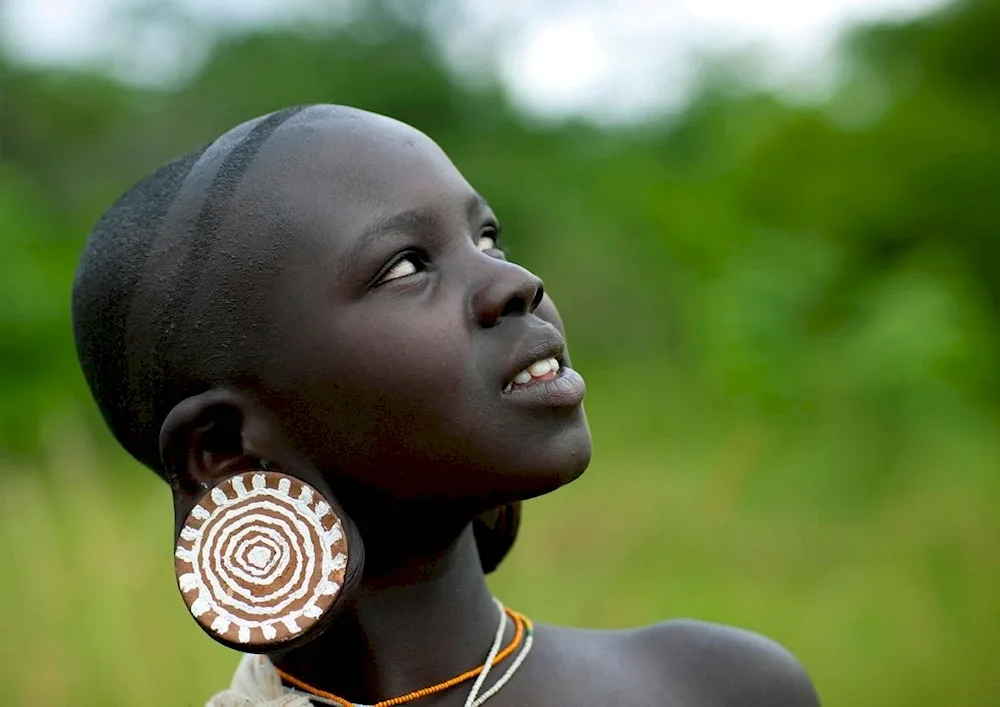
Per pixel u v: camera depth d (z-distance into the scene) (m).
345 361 1.57
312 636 1.55
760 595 5.03
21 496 4.68
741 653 1.92
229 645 1.53
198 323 1.63
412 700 1.73
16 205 9.02
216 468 1.65
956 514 5.63
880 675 4.43
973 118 8.84
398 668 1.74
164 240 1.67
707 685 1.87
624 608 4.74
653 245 12.30
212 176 1.67
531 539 5.62
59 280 8.44
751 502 6.30
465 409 1.56
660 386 9.81
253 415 1.63
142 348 1.69
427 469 1.58
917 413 6.54
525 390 1.59
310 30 15.04
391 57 14.98
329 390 1.58
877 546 5.44
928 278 7.26
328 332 1.57
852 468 6.37
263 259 1.60
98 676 3.51
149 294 1.67
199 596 1.55
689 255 10.49
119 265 1.72
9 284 7.91
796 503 6.27
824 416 6.86
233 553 1.57
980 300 7.91
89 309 1.78
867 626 4.69
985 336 7.52
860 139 8.99
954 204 8.62
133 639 3.65
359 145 1.65
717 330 7.74
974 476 6.18
